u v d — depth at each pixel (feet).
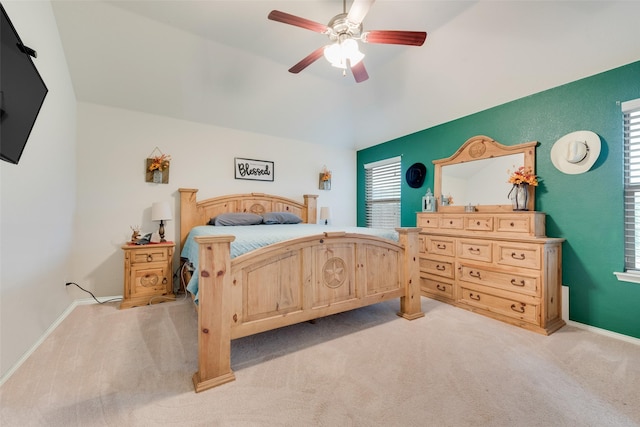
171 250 10.34
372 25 8.11
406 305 8.74
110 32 8.45
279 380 5.39
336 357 6.26
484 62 8.89
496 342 7.01
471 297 9.41
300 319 6.68
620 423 4.26
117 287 10.53
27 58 5.36
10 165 5.79
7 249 5.64
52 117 7.82
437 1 7.25
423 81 10.62
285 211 14.46
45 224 7.43
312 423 4.28
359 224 17.11
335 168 16.58
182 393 4.97
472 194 10.68
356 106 13.70
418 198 13.20
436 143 12.38
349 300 7.61
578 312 8.07
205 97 11.32
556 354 6.40
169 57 9.53
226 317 5.46
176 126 11.82
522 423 4.27
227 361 5.44
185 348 6.66
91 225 10.16
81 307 9.57
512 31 7.72
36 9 6.75
